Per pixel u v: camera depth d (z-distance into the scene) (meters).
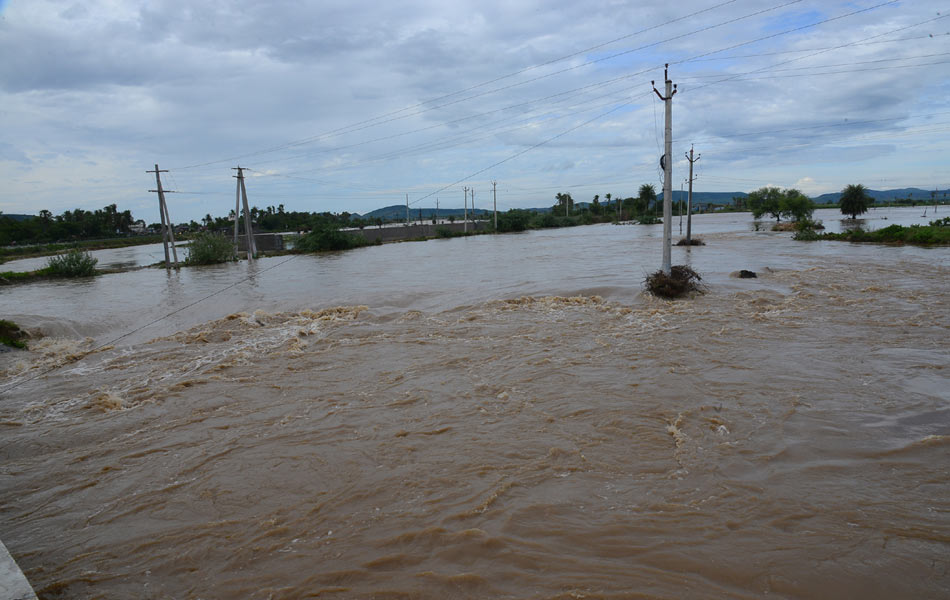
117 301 21.72
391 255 41.09
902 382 8.59
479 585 4.32
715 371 9.51
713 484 5.72
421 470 6.34
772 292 16.72
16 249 68.19
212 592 4.41
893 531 4.80
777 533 4.83
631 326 13.38
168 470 6.77
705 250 33.12
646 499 5.48
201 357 12.43
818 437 6.73
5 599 3.78
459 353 11.58
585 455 6.52
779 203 71.31
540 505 5.44
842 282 18.53
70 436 8.09
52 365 12.45
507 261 30.97
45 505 6.08
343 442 7.29
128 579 4.66
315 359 11.67
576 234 63.28
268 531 5.27
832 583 4.18
